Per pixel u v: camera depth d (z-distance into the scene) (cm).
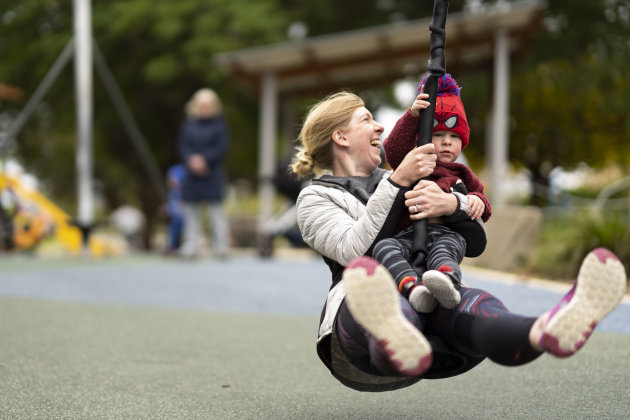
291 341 399
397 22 1759
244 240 1526
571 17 1661
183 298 597
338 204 217
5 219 1195
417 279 192
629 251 688
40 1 1645
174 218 1161
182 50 1582
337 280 215
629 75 1630
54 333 415
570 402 263
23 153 2155
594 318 158
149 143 1866
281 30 1625
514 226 824
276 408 256
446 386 292
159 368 324
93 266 925
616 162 1698
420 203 200
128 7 1603
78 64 1149
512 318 175
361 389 221
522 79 1633
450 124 215
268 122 1242
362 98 245
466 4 1692
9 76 1669
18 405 256
